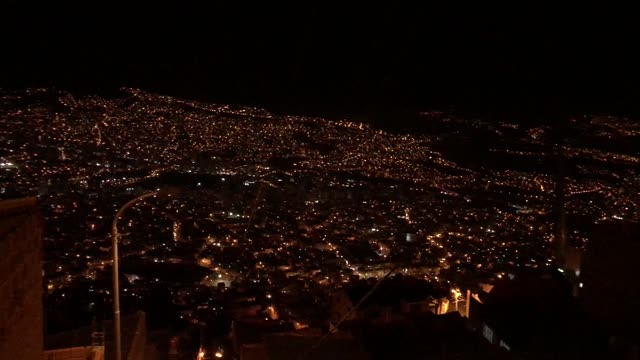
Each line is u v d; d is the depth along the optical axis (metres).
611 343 5.68
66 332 9.99
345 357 8.84
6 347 5.11
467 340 8.41
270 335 10.48
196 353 13.90
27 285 5.84
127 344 9.81
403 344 8.70
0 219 5.78
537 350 6.32
